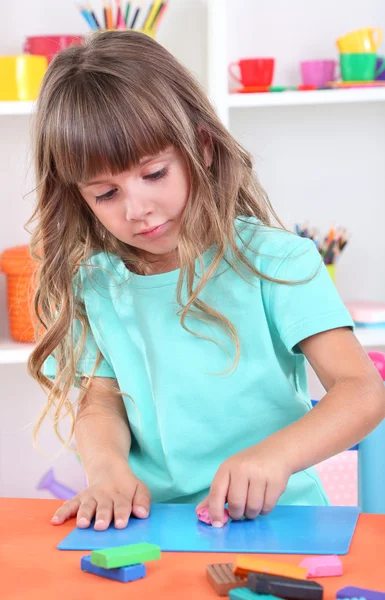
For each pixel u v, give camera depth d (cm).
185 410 115
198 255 111
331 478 174
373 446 120
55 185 118
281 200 216
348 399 98
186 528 86
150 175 103
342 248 203
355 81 190
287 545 79
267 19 210
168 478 118
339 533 82
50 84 109
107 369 126
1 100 188
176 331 117
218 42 184
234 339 113
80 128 101
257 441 115
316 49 211
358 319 198
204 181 108
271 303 112
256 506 87
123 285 123
